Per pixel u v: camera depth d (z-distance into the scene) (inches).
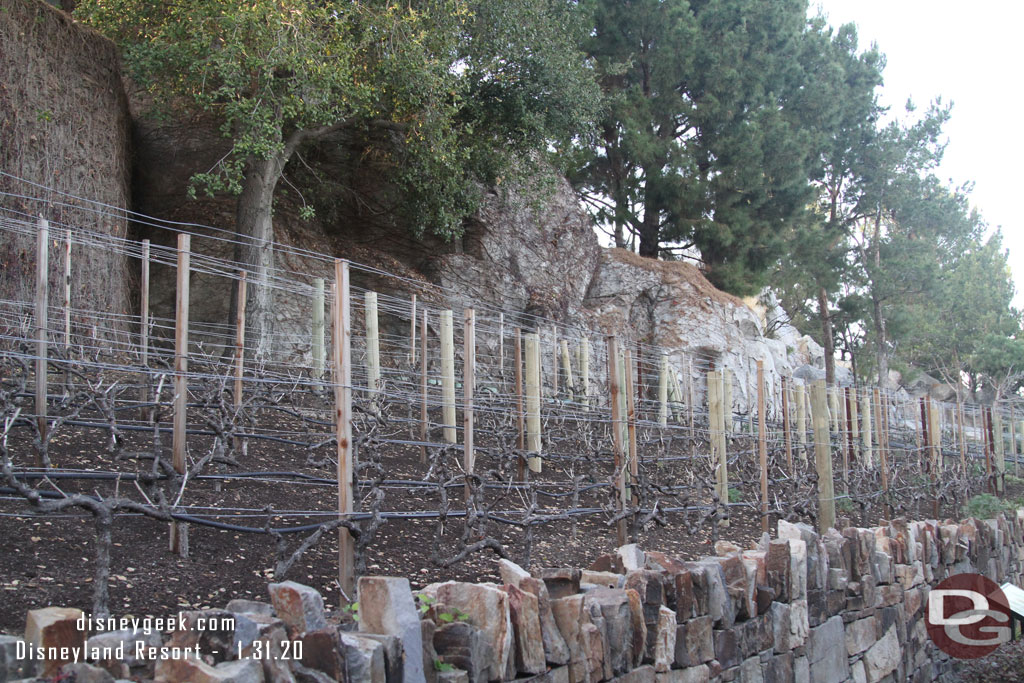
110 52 444.5
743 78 775.1
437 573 211.8
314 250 528.1
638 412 468.4
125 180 464.1
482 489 230.1
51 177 372.5
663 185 746.2
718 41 775.1
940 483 485.7
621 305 703.7
